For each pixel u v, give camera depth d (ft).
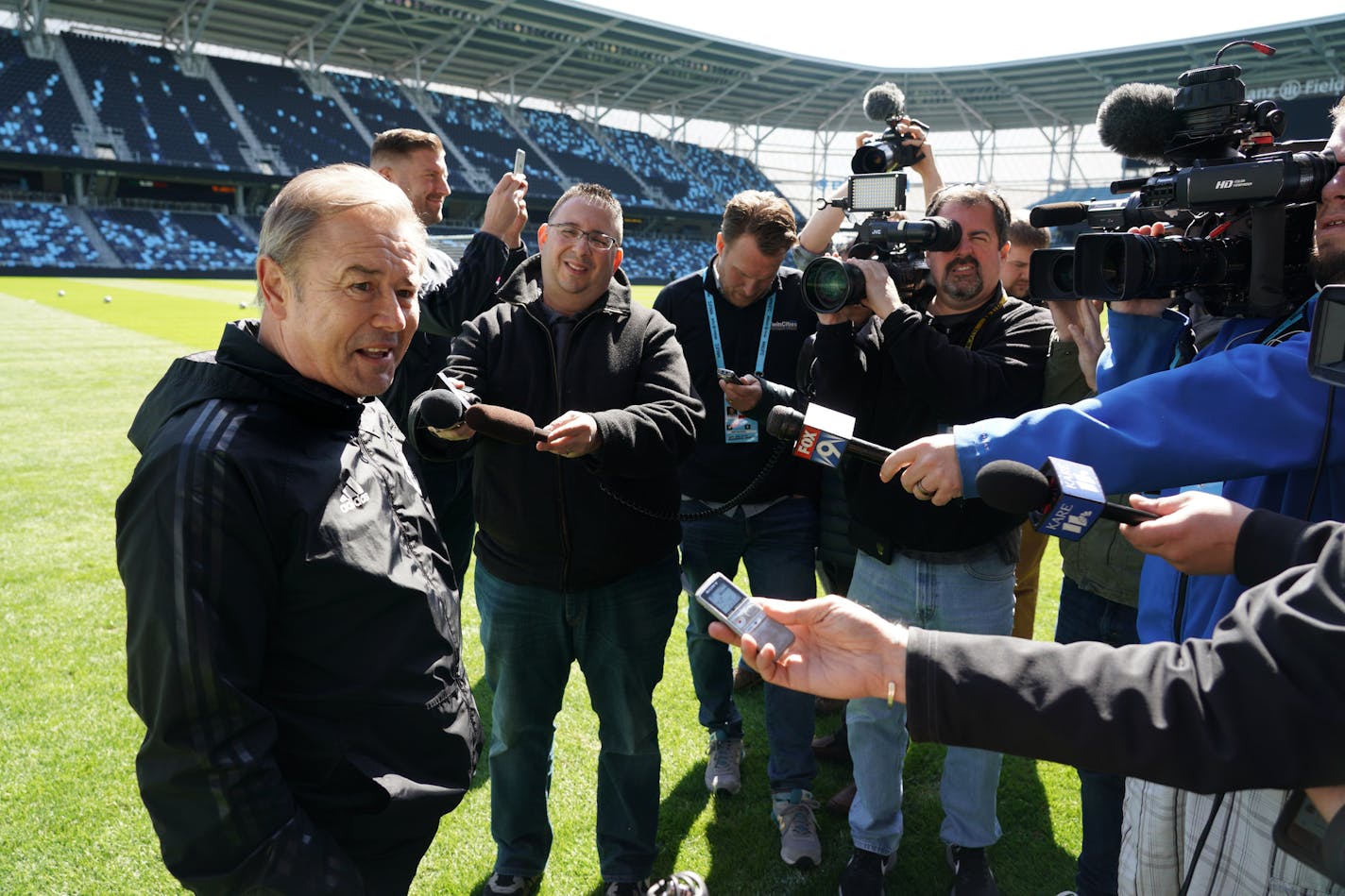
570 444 6.74
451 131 156.46
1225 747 2.73
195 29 132.67
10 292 84.53
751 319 10.48
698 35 143.33
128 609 4.41
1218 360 4.63
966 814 8.45
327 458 4.83
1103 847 8.22
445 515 12.60
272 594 4.58
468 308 10.49
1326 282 4.84
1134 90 6.56
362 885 4.55
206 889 4.33
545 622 8.23
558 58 152.25
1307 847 3.26
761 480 9.98
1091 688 2.90
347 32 140.56
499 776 8.51
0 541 17.78
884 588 8.59
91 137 123.44
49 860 8.87
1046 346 8.20
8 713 11.46
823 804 10.30
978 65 155.84
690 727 11.88
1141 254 5.08
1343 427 4.31
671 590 8.59
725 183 186.50
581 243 7.78
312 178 4.86
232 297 85.40
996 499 4.11
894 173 8.45
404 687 4.93
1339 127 4.99
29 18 130.00
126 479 22.44
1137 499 4.06
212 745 4.24
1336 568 2.80
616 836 8.57
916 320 7.63
